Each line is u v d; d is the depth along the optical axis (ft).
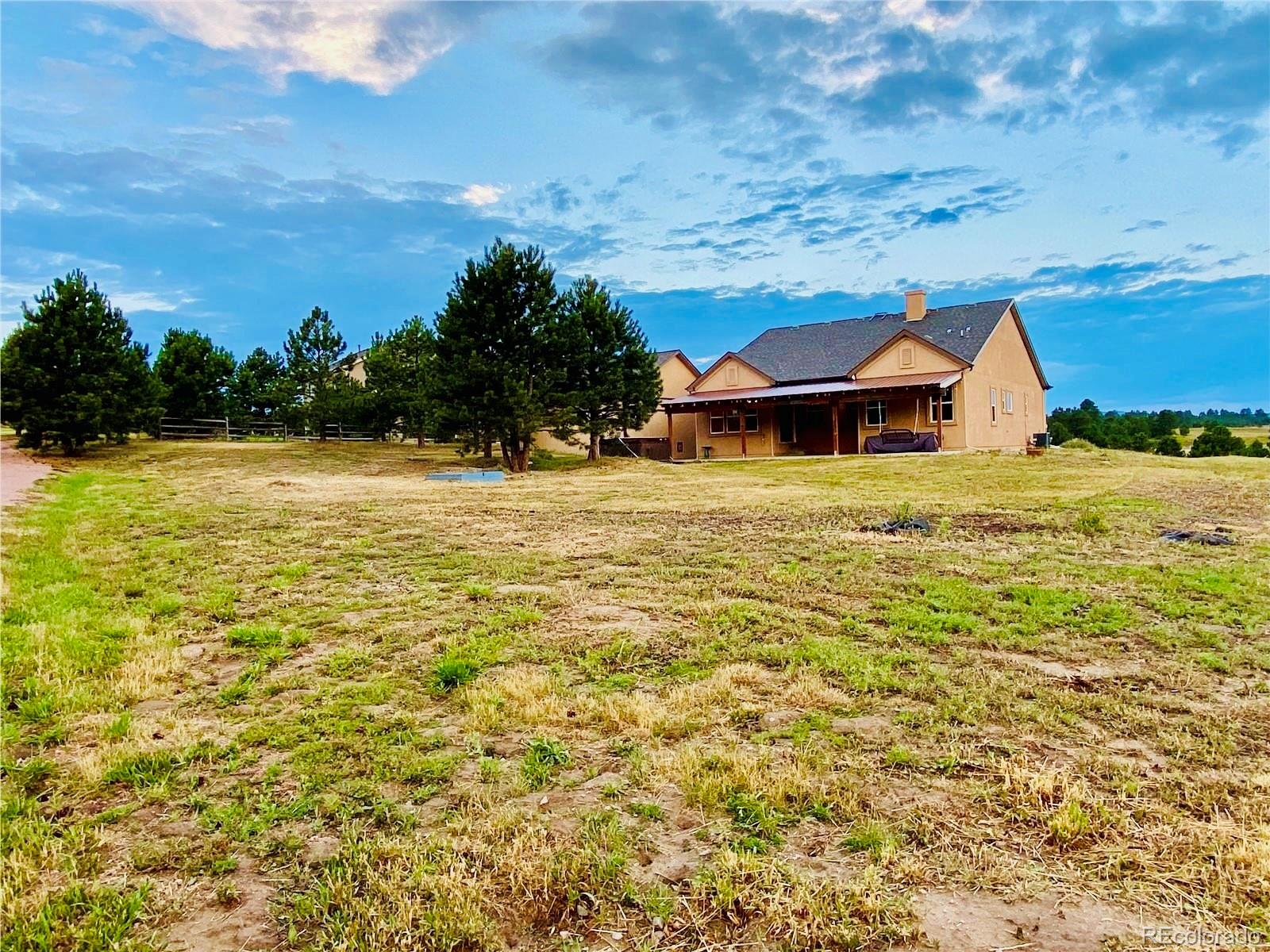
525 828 9.21
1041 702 12.97
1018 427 99.40
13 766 11.28
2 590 22.27
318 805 9.98
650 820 9.38
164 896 8.13
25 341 77.20
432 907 7.80
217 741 12.07
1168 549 27.50
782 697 13.43
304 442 110.73
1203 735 11.64
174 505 45.09
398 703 13.64
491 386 73.20
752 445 98.84
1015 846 8.62
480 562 26.86
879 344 93.97
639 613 19.49
